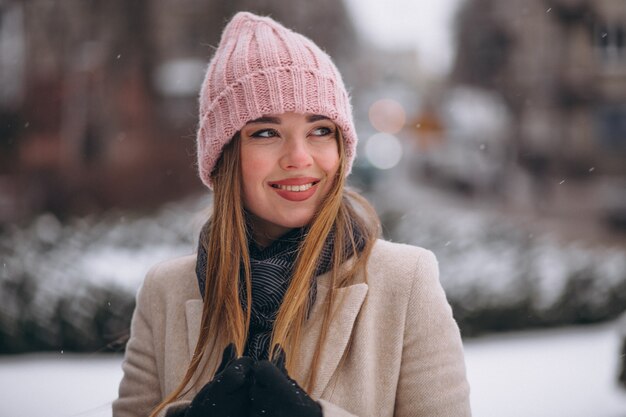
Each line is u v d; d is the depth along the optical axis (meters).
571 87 29.97
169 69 21.28
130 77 18.53
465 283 7.16
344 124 1.70
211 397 1.44
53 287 5.96
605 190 23.30
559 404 4.85
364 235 1.76
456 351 1.64
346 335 1.64
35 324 5.83
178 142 18.38
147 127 18.80
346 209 1.75
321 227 1.65
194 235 2.11
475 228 9.44
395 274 1.70
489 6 34.38
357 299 1.66
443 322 1.65
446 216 10.89
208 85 1.78
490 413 4.70
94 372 5.38
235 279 1.66
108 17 18.23
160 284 1.92
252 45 1.72
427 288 1.68
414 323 1.65
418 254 1.74
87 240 8.00
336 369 1.64
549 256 8.35
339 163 1.70
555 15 30.34
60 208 14.24
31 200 14.38
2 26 18.23
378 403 1.63
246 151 1.70
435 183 32.22
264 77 1.67
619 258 8.16
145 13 19.20
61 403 4.64
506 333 7.06
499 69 34.31
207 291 1.74
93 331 5.86
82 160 16.44
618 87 29.88
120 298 5.91
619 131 29.94
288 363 1.62
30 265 6.32
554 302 7.22
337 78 1.73
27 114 16.75
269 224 1.78
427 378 1.61
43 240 7.61
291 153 1.66
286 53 1.69
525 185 28.92
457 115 35.44
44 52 17.70
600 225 18.89
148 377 1.87
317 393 1.62
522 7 31.81
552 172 29.66
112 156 16.62
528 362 5.96
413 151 41.59
